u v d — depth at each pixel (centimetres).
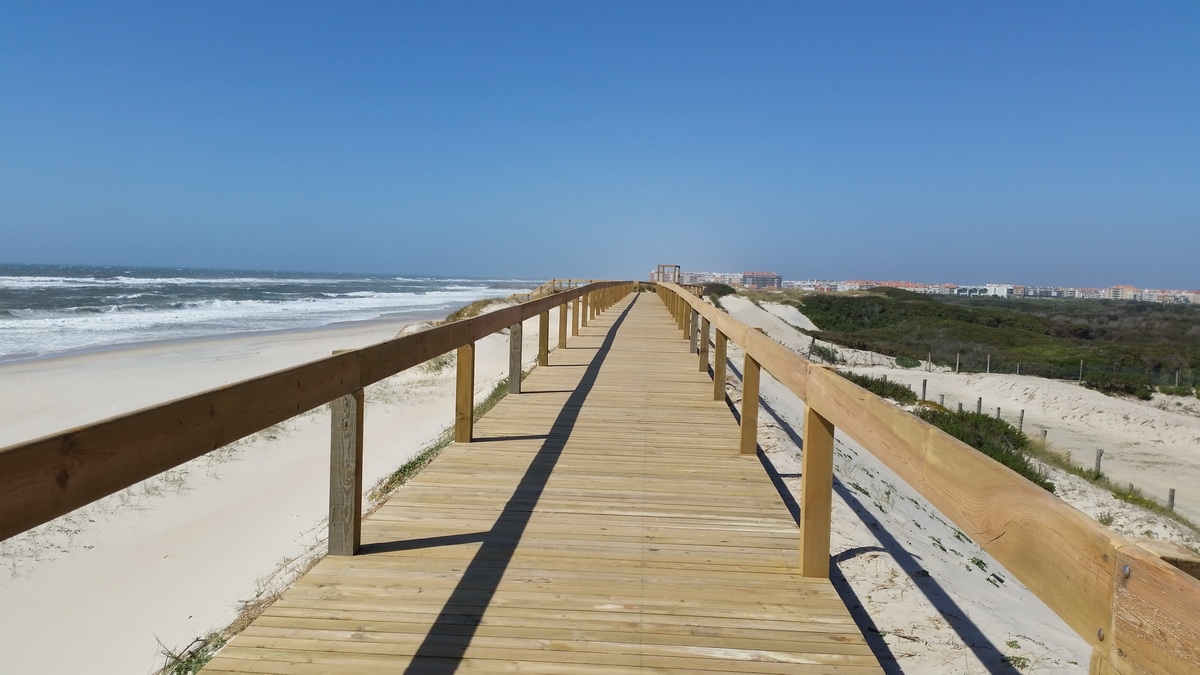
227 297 5750
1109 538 125
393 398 1453
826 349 4047
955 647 325
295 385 296
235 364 2111
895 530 517
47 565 647
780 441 699
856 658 265
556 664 257
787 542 381
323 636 272
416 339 441
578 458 543
